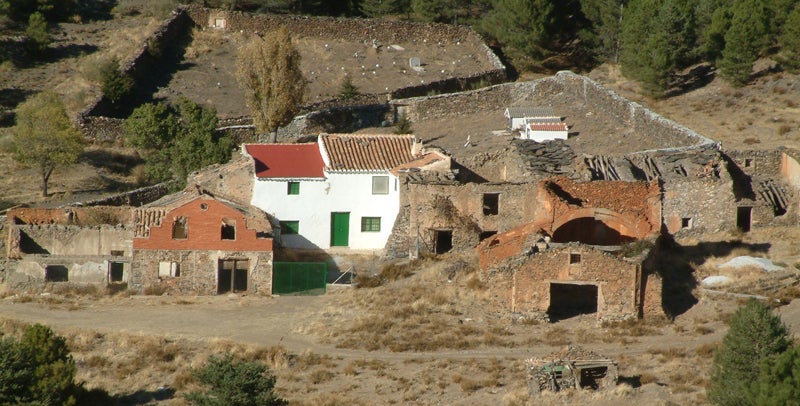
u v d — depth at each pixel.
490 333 176.62
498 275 181.12
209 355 171.50
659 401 151.25
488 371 164.50
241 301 197.62
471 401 155.75
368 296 193.62
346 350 175.62
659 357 165.25
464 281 194.50
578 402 152.12
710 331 173.38
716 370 148.62
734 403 143.88
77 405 159.38
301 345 177.88
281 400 153.00
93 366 171.12
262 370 152.88
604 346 170.75
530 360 157.50
